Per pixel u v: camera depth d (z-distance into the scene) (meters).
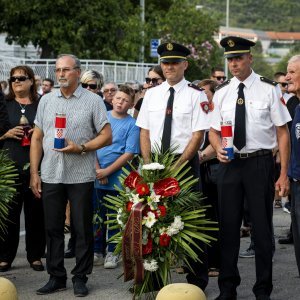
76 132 7.75
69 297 7.65
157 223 7.09
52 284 7.82
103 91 11.07
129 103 9.16
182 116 7.45
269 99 7.26
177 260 7.20
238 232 7.35
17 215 8.73
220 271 7.38
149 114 7.61
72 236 9.52
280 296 7.72
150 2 37.78
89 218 7.81
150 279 7.19
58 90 7.92
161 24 30.12
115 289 7.96
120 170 8.98
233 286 7.37
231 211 7.31
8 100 8.82
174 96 7.52
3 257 8.80
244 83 7.32
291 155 7.02
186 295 5.80
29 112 8.73
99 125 7.82
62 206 7.82
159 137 7.54
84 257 7.78
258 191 7.23
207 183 8.11
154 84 10.20
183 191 7.20
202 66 30.44
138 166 8.20
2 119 8.39
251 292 7.83
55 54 31.69
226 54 7.28
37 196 7.93
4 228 8.51
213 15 31.25
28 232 8.80
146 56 32.06
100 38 31.27
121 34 32.22
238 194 7.31
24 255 9.66
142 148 7.67
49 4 29.92
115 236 7.40
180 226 7.05
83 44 30.64
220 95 7.41
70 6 30.31
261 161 7.24
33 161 7.91
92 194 7.86
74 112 7.76
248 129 7.25
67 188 7.80
